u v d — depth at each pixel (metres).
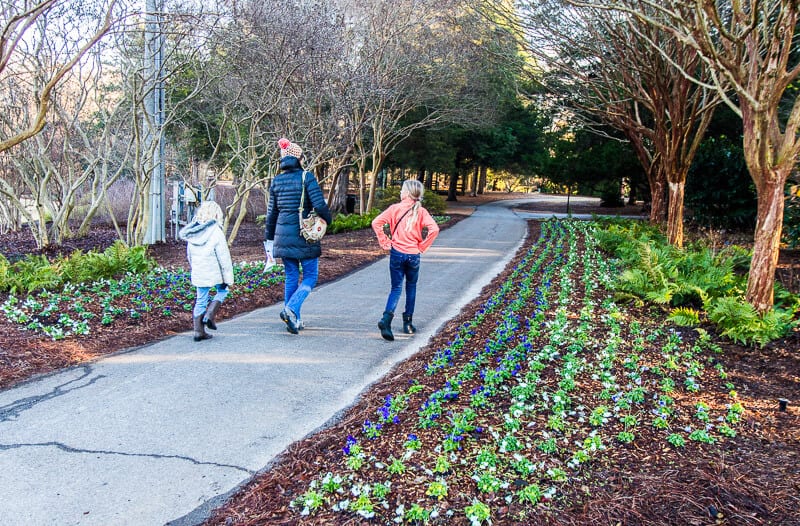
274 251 6.18
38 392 4.51
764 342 5.48
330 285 9.19
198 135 21.42
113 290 7.50
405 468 3.31
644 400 4.34
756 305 6.26
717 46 10.72
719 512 2.89
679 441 3.59
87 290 7.73
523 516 2.86
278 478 3.31
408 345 6.07
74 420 4.04
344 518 2.88
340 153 17.56
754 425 3.92
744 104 6.20
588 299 7.73
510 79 22.03
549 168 29.03
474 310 7.58
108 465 3.45
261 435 3.90
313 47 11.76
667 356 5.30
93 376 4.88
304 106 13.30
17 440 3.72
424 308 7.80
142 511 3.01
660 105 12.45
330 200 18.33
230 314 7.10
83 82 12.98
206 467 3.47
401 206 6.23
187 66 11.21
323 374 5.10
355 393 4.70
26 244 14.30
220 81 12.97
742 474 3.25
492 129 29.12
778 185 6.08
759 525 2.78
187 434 3.88
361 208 22.44
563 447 3.57
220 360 5.37
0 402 4.30
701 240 13.84
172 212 18.08
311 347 5.87
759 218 6.27
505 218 26.00
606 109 16.38
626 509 2.92
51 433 3.83
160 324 6.38
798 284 9.12
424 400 4.32
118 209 21.08
